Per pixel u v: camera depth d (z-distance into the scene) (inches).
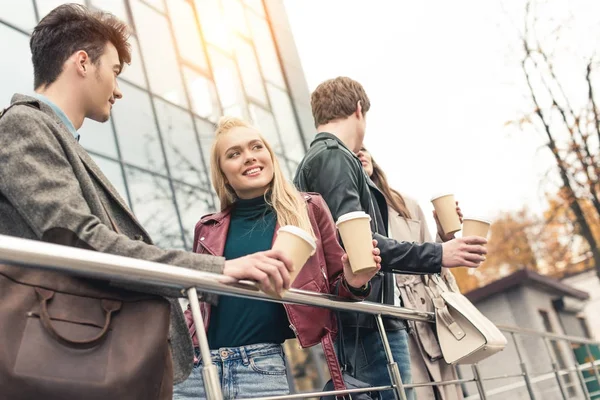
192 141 239.9
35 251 38.5
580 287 593.3
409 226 101.8
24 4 175.6
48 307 41.8
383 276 82.5
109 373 41.4
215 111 267.6
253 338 67.2
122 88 214.1
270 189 75.8
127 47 61.4
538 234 639.8
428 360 90.0
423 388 88.7
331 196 79.8
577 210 550.0
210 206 232.2
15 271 42.3
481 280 681.6
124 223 51.6
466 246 76.8
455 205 86.4
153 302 46.0
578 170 534.9
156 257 46.8
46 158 47.1
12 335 39.9
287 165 313.9
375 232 83.4
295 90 348.8
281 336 68.8
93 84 57.0
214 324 68.9
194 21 277.9
